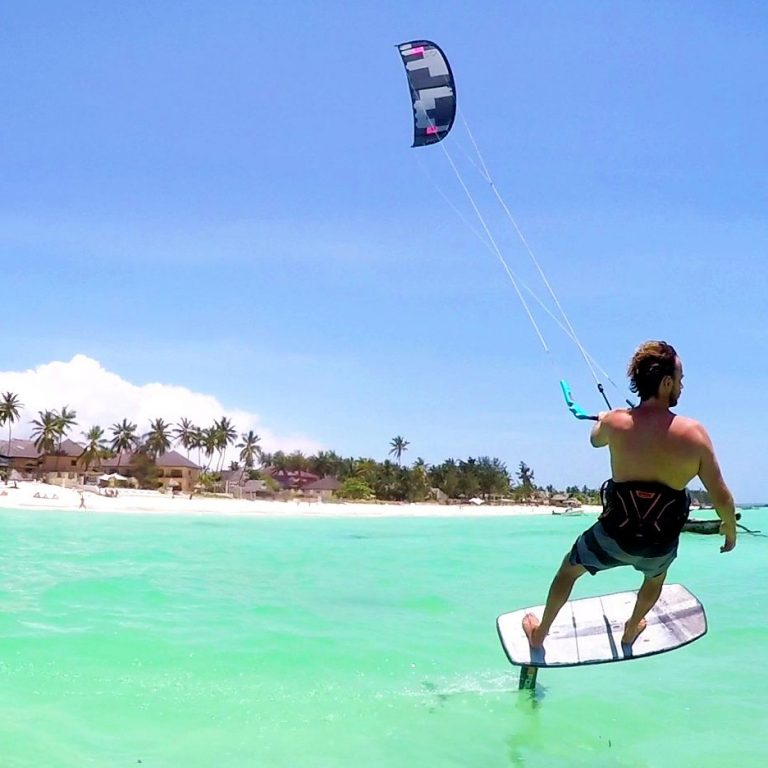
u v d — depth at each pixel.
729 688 5.55
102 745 4.00
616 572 13.24
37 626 6.90
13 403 101.00
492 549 21.78
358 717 4.69
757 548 23.42
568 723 4.69
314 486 118.81
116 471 107.88
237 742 4.16
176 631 6.94
